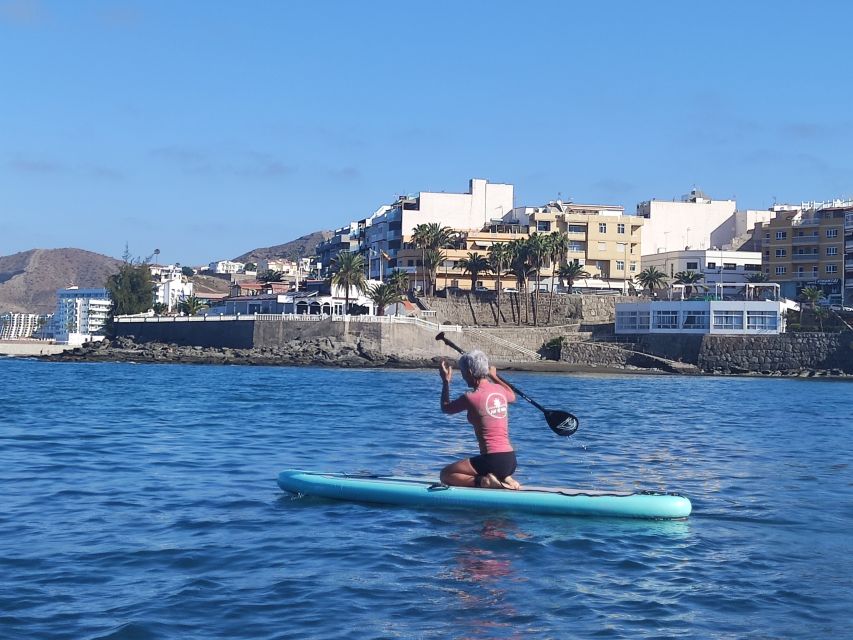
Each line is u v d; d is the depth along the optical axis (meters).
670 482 17.55
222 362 100.88
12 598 9.20
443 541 11.88
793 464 20.86
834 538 12.48
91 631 8.25
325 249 181.25
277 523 12.88
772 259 125.12
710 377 97.00
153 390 50.97
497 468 13.95
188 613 8.81
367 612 8.91
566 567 10.71
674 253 131.88
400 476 15.27
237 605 9.08
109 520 13.02
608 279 131.38
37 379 64.25
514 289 129.50
